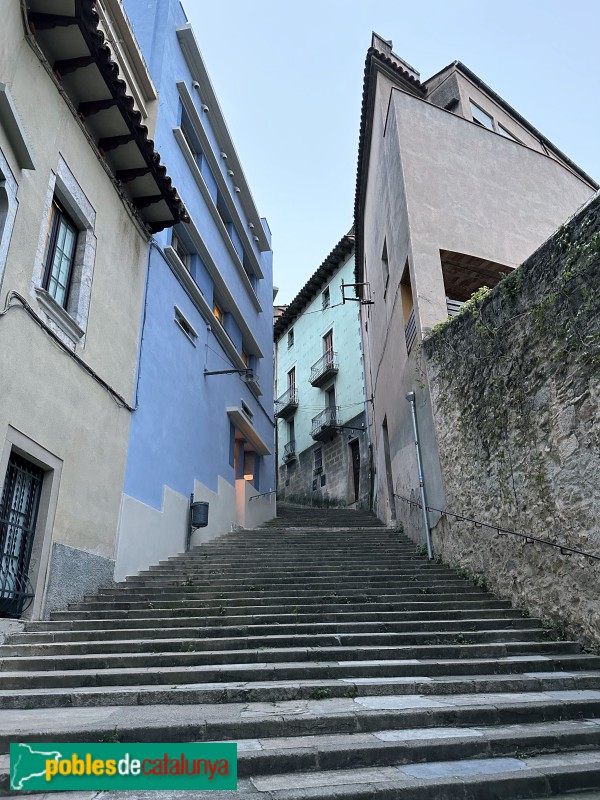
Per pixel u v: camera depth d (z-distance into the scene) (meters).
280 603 7.00
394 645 5.73
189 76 14.05
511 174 13.09
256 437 15.98
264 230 20.05
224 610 6.63
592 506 5.66
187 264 12.98
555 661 5.20
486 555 7.72
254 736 3.59
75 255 7.76
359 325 23.56
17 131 5.77
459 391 8.70
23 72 6.40
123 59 9.91
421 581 7.96
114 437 8.34
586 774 3.11
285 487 28.67
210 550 10.45
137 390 9.27
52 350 6.73
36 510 6.45
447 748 3.40
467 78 17.25
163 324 10.69
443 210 11.66
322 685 4.45
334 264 26.27
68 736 3.37
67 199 7.39
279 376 31.31
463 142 12.87
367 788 2.87
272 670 4.80
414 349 10.80
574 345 6.08
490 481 7.67
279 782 2.99
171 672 4.71
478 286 12.64
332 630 6.09
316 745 3.38
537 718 3.97
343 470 23.08
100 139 8.38
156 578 8.25
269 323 20.52
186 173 12.90
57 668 4.96
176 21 13.54
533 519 6.64
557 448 6.26
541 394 6.61
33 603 6.14
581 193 14.40
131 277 9.35
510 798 2.97
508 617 6.64
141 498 9.09
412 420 10.84
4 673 4.76
